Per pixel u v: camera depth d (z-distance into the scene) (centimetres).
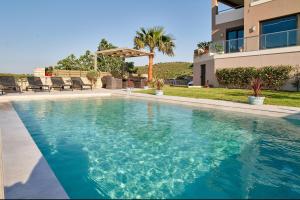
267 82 1672
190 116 898
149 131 680
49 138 589
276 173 405
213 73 2077
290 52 1566
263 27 1906
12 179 273
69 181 348
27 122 776
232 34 2309
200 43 2464
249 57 1794
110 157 464
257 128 708
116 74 2508
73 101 1328
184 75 3419
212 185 354
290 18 1738
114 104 1225
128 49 2136
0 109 859
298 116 779
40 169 303
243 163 446
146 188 339
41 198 233
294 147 543
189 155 485
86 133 647
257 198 322
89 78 2320
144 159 458
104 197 306
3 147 393
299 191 346
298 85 1526
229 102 1112
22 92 1622
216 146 546
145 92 1755
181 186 349
